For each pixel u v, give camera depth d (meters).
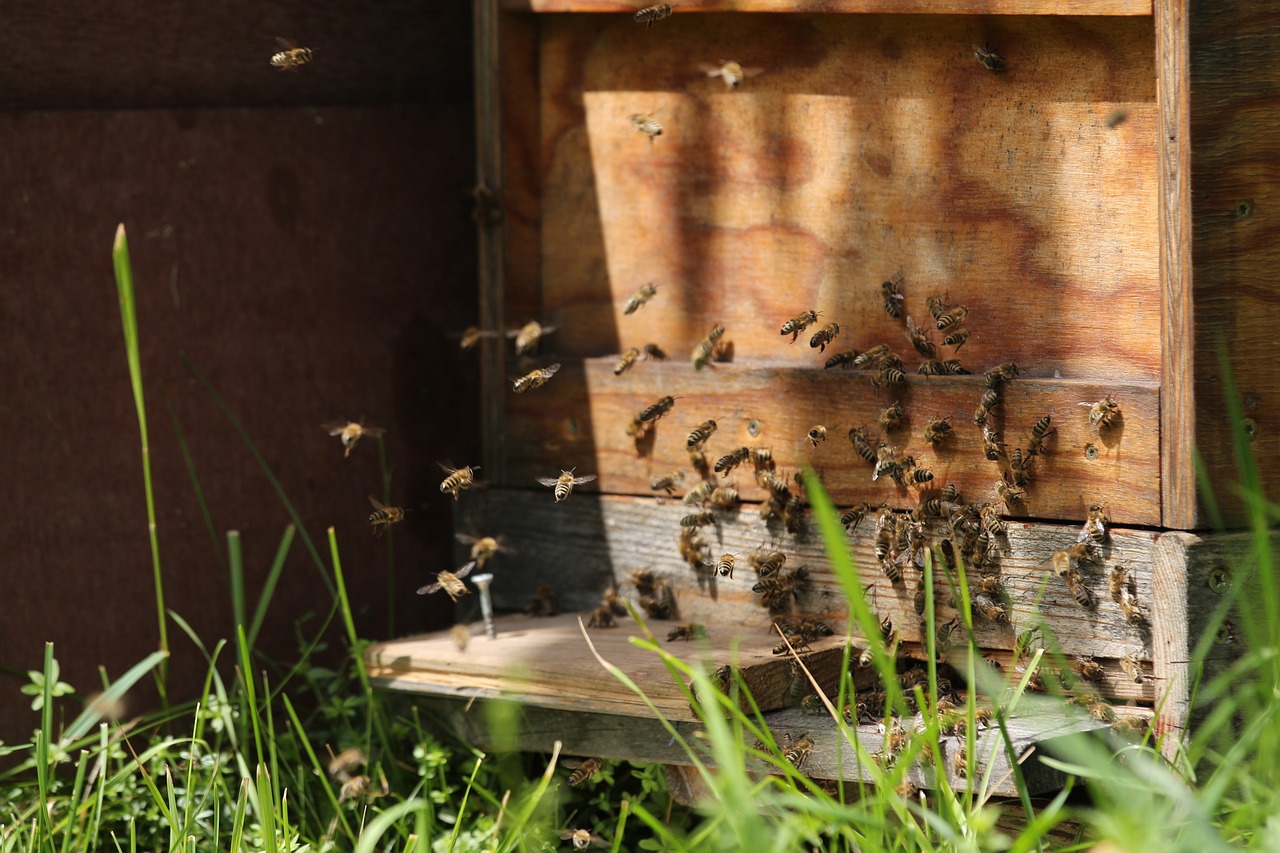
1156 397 3.82
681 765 3.97
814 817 3.25
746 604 4.55
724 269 4.65
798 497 4.43
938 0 4.09
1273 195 3.78
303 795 4.18
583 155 4.89
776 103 4.51
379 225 5.21
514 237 4.98
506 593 5.05
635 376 4.73
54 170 4.50
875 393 4.30
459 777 4.41
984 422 4.06
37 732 3.98
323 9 5.00
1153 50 3.85
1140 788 3.14
